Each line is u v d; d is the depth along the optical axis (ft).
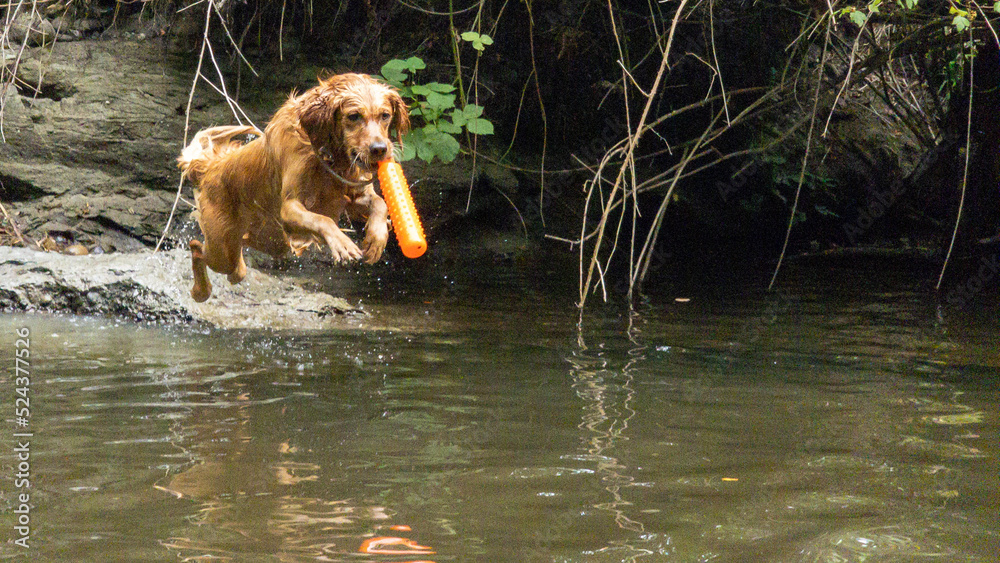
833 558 9.25
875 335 23.30
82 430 13.71
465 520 10.19
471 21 39.99
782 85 30.48
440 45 40.63
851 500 11.05
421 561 9.01
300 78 39.86
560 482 11.59
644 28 42.52
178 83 38.01
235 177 16.90
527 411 15.24
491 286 31.81
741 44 43.78
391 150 14.32
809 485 11.64
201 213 17.72
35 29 36.73
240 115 38.01
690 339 22.40
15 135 34.53
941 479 11.93
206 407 15.16
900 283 34.40
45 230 33.19
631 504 10.81
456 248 40.32
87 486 11.22
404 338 21.94
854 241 47.65
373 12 40.45
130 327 22.98
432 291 30.27
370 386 16.88
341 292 29.40
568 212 44.42
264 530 9.81
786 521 10.32
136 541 9.47
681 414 15.17
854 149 49.52
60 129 35.19
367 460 12.41
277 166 15.57
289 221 14.83
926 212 46.52
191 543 9.43
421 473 11.88
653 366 19.10
